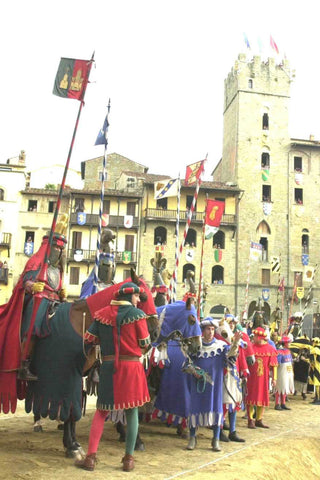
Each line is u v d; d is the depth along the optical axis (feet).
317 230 162.50
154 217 149.69
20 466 19.70
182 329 26.22
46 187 169.17
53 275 23.34
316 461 26.68
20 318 21.95
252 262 154.92
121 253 147.84
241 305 150.92
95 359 22.44
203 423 25.13
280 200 162.61
